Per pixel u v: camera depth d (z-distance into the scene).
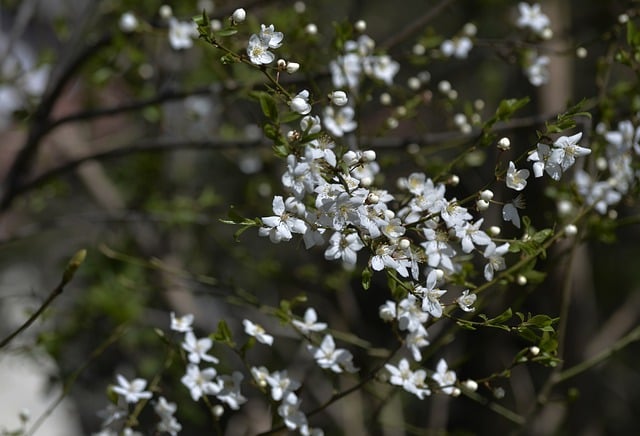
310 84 5.24
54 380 6.80
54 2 9.23
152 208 7.23
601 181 5.30
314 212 3.16
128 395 3.98
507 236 7.11
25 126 7.13
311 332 3.96
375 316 8.79
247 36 5.73
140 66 6.78
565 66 7.65
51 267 10.41
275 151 3.22
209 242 9.02
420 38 6.05
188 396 7.18
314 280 6.91
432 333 6.16
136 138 8.55
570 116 3.24
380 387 6.91
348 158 3.16
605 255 11.80
